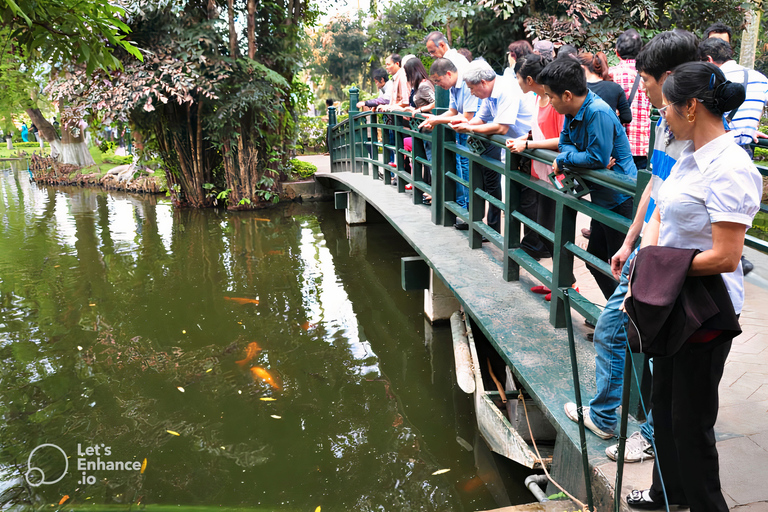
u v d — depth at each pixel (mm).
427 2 17125
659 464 2055
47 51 3820
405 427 4445
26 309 7141
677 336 1716
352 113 11109
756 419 2680
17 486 3820
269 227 11547
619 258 2482
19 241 10617
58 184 19766
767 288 4207
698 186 1744
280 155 14320
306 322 6605
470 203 5086
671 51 2256
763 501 2158
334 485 3768
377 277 8172
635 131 4184
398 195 8078
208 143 13703
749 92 3146
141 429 4500
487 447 3893
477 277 4480
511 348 3330
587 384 2938
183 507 3586
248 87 12586
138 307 7156
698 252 1743
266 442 4285
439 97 5816
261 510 3555
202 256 9438
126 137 14727
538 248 4652
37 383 5262
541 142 3555
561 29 10859
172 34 12180
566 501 2660
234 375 5359
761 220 5621
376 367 5484
